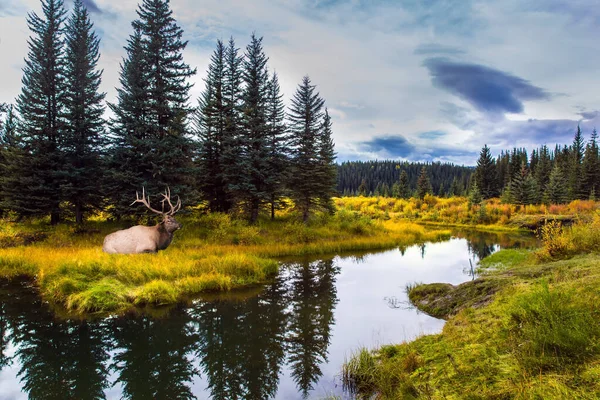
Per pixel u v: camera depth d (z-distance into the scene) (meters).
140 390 5.07
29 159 16.70
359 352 5.92
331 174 26.33
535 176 66.12
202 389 5.09
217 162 22.67
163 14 17.81
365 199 62.19
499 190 69.75
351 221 27.08
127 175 16.02
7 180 16.55
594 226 10.52
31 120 17.11
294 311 8.44
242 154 21.62
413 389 4.11
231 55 22.61
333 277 12.24
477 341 4.75
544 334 3.80
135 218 18.31
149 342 6.66
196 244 15.90
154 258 11.44
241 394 4.91
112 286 8.95
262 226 21.75
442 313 7.82
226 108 22.14
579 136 76.06
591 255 8.66
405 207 53.66
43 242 14.88
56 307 8.40
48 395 4.89
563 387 2.89
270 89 24.22
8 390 4.99
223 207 23.09
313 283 11.32
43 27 17.83
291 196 24.34
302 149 24.92
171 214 12.95
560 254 9.97
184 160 17.91
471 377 3.81
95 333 7.03
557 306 4.26
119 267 10.18
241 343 6.62
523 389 3.09
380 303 9.10
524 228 35.38
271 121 24.50
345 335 6.91
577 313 3.89
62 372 5.54
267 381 5.23
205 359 6.02
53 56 17.95
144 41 17.23
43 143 16.86
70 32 18.38
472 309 6.56
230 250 15.11
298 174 24.81
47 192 16.98
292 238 19.08
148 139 16.44
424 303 8.77
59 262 10.65
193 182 18.50
